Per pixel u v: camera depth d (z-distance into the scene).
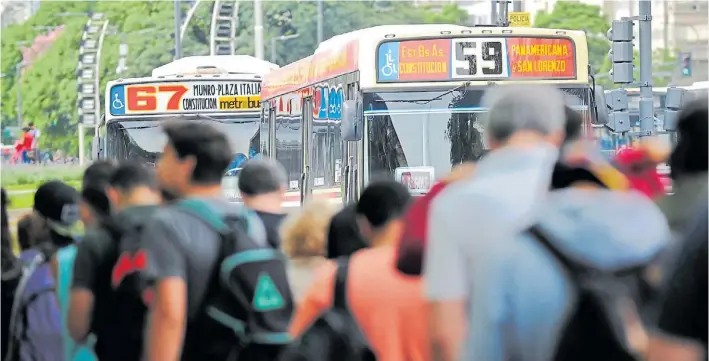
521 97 11.93
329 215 16.08
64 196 17.02
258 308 12.96
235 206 13.46
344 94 37.75
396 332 13.56
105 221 14.88
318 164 41.88
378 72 35.72
